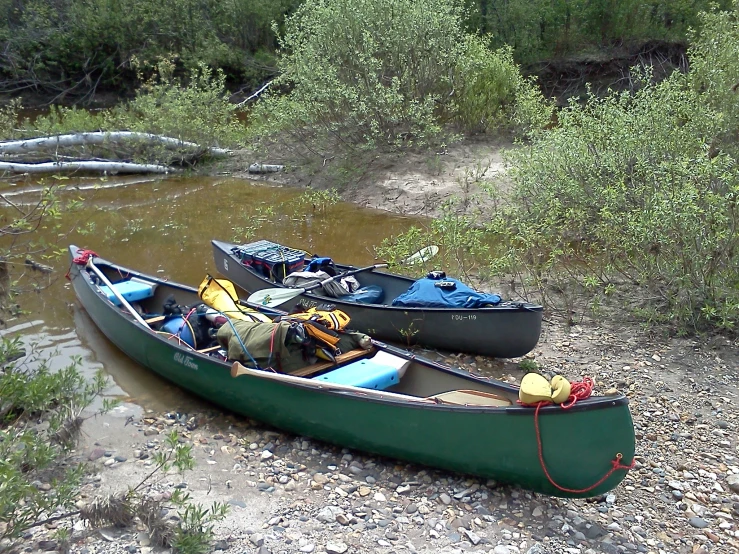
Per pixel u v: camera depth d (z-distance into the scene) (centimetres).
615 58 2292
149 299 821
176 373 653
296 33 1645
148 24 2531
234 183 1515
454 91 1622
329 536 454
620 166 945
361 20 1545
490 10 2388
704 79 1084
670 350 745
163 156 1580
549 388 466
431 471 540
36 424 588
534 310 689
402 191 1384
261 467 545
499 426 481
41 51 2430
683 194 752
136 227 1200
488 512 487
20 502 483
